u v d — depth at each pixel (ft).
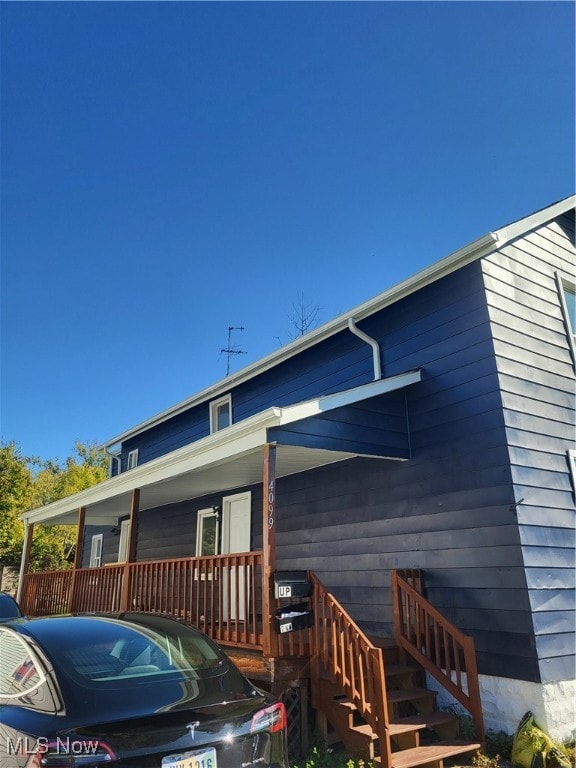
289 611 19.62
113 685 10.32
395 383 25.20
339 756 17.80
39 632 11.94
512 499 21.36
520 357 24.36
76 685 10.00
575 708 19.66
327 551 28.53
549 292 27.43
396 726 18.40
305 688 19.45
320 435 22.88
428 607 21.89
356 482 27.78
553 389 25.17
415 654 22.06
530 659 19.56
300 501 30.91
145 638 12.37
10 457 77.00
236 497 36.78
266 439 21.34
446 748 18.10
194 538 40.47
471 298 24.77
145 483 29.50
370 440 24.58
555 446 23.97
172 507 44.14
